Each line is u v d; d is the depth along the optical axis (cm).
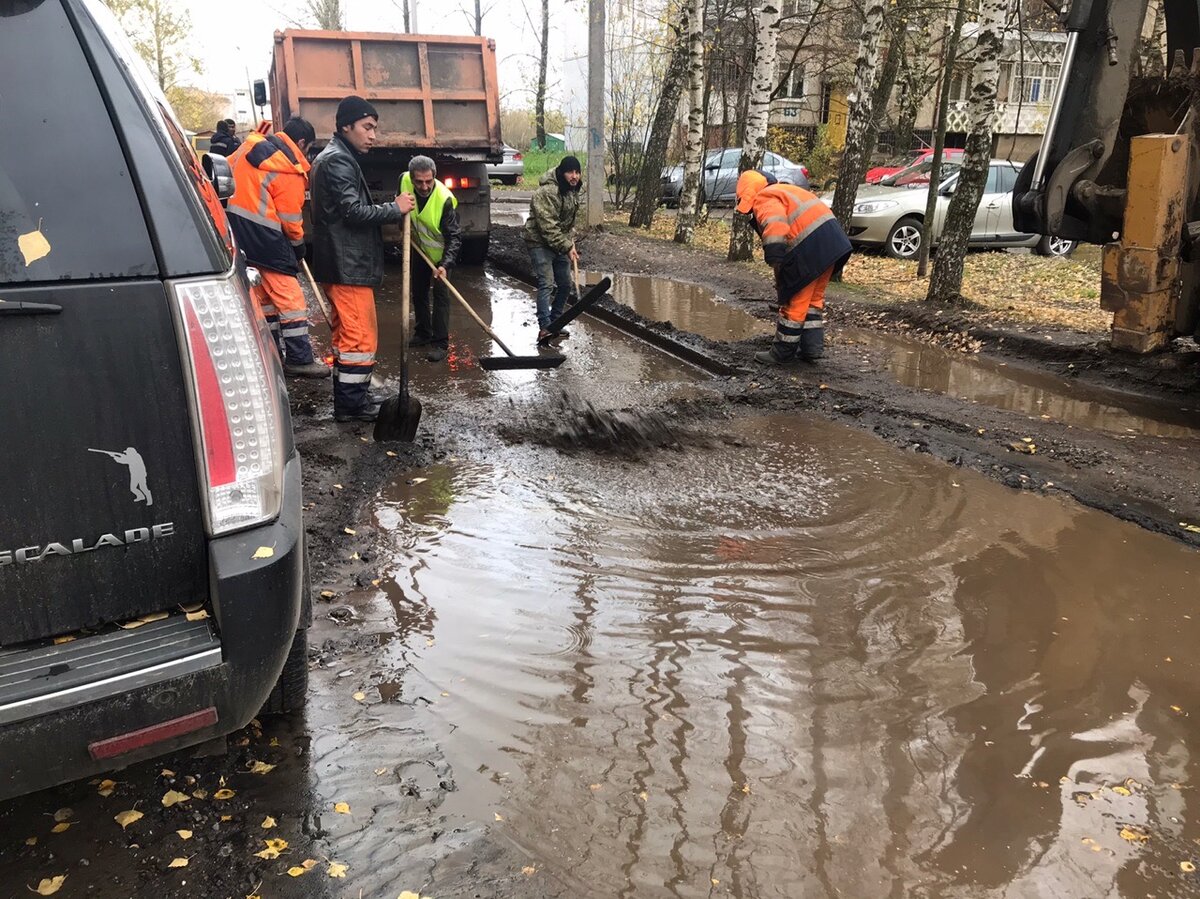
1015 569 384
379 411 527
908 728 276
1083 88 625
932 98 2833
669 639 323
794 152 2502
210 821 227
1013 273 1178
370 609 339
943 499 459
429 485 468
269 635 198
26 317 173
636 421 570
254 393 197
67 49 182
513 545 398
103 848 217
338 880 210
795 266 685
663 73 2034
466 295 1036
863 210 1384
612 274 1195
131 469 187
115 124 184
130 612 195
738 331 845
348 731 265
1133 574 381
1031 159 671
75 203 179
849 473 495
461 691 288
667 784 247
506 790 243
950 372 719
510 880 212
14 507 179
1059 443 539
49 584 186
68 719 178
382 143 995
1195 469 500
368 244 526
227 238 223
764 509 445
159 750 195
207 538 197
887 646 322
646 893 210
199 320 187
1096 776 257
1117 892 215
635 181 2094
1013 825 236
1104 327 821
